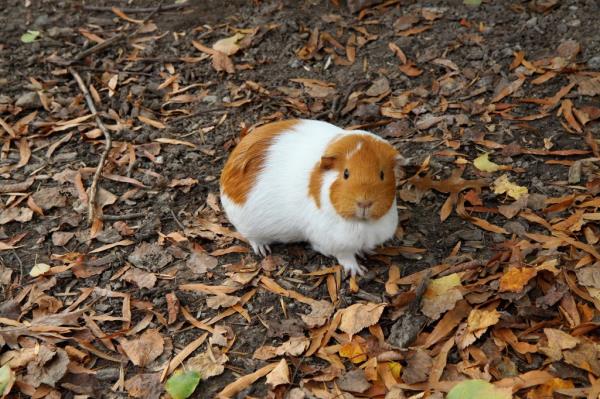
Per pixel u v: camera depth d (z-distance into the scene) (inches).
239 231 61.5
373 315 57.8
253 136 60.6
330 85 73.3
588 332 56.4
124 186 67.1
